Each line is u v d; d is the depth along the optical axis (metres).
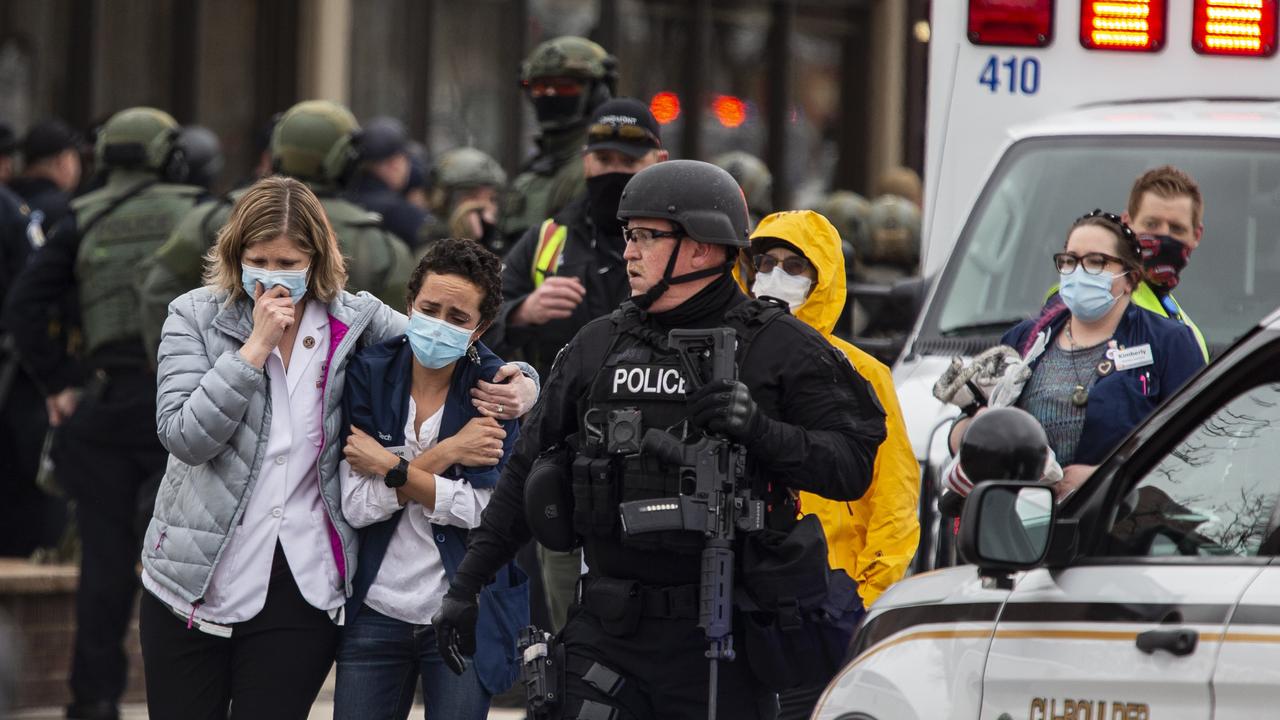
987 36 30.64
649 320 18.58
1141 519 15.33
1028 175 28.59
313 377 21.22
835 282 22.11
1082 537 15.45
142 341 32.81
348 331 21.41
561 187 31.09
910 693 16.17
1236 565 14.30
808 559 17.83
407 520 21.47
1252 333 15.22
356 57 65.94
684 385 17.88
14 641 11.13
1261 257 26.62
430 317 20.97
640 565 18.12
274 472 20.94
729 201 18.28
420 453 21.38
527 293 27.72
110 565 33.00
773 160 76.50
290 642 21.05
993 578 15.66
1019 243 28.03
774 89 76.44
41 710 34.16
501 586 21.70
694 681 18.09
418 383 21.53
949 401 21.22
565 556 26.91
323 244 21.03
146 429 32.75
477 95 69.12
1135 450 15.55
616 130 26.83
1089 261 20.72
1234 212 27.02
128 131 33.47
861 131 78.62
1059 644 15.02
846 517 21.69
